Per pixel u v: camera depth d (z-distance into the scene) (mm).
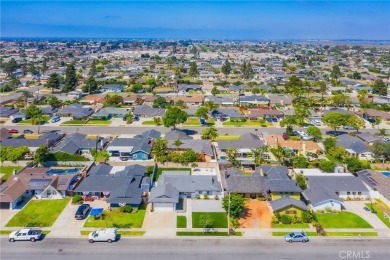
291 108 151875
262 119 132375
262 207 66688
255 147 94750
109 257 50219
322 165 82812
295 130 120250
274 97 164875
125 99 160250
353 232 58031
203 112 129750
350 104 152250
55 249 52156
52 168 83938
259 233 57469
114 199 65500
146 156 90375
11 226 58531
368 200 70250
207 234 56906
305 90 179750
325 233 57156
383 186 71688
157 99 153375
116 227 58656
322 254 51562
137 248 52656
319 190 68625
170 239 55344
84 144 95688
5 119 130625
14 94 174625
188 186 70938
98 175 74938
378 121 129125
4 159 84688
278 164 87125
